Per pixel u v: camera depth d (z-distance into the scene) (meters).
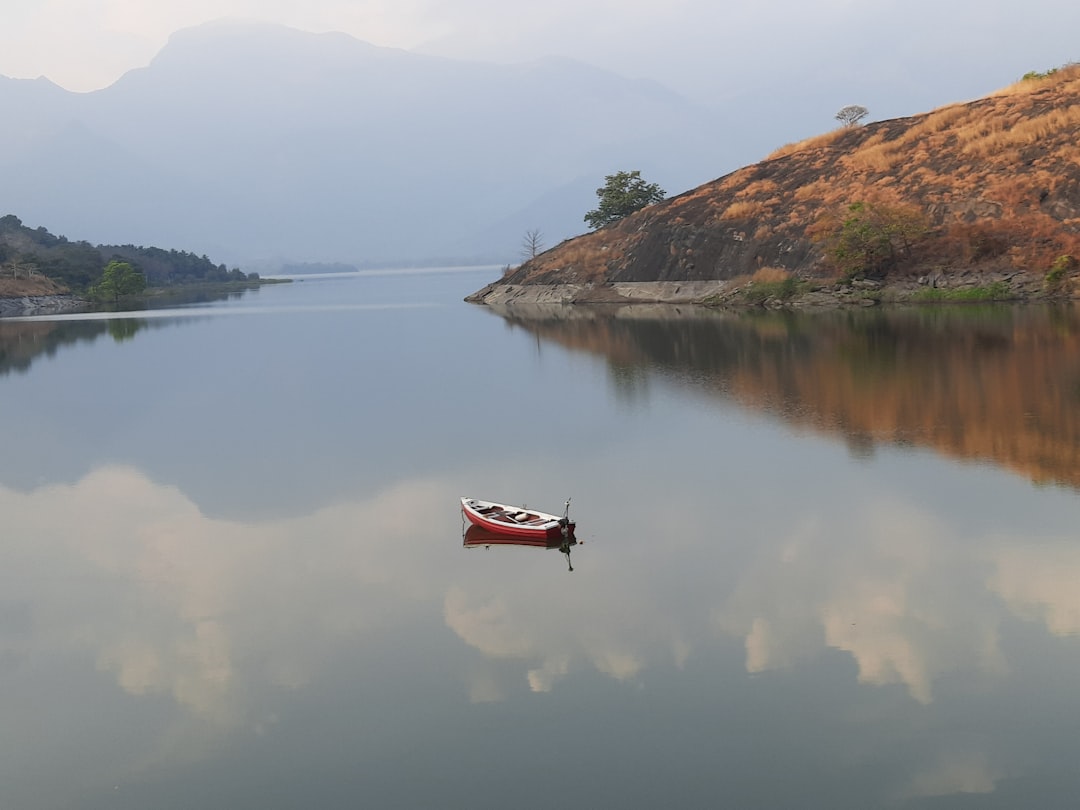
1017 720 19.08
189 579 29.53
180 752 19.64
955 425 42.12
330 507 36.59
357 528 33.84
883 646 22.41
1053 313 73.56
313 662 23.31
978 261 88.88
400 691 21.64
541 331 96.69
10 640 25.53
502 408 54.66
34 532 35.12
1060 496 31.86
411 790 17.89
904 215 93.06
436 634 24.55
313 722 20.50
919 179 100.38
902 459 37.72
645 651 22.92
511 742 19.30
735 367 63.16
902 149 108.31
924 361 57.94
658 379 61.09
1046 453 36.88
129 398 65.44
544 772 18.22
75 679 23.12
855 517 31.45
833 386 53.31
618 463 40.59
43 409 62.22
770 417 47.19
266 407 59.22
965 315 77.19
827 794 17.12
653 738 19.17
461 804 17.38
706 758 18.39
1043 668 20.95
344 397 61.59
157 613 27.00
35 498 40.03
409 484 39.25
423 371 71.88
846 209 101.44
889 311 85.56
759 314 94.94
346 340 98.94
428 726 20.09
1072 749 18.05
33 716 21.44
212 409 59.59
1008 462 36.12
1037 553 27.19
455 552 30.75
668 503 34.47
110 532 34.78
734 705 20.25
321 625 25.50
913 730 18.95
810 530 30.56
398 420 52.66
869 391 50.91
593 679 21.70
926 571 26.56
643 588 26.77
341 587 28.20
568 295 132.75
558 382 62.81
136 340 109.88
